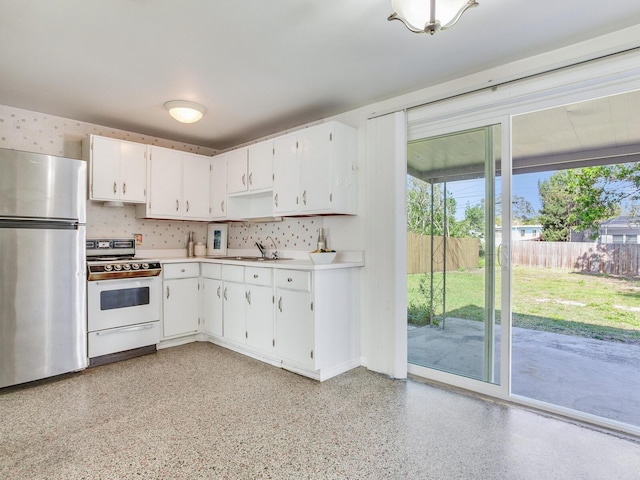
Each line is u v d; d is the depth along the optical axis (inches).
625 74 75.4
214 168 162.1
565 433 77.1
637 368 123.4
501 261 94.3
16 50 84.4
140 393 97.0
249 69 94.7
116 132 147.5
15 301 100.2
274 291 117.8
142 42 81.0
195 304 149.3
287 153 127.2
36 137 127.4
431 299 108.7
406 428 78.5
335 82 103.0
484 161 97.5
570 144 153.9
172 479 60.8
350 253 122.9
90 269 117.9
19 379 100.2
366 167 117.3
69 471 62.8
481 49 84.0
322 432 76.7
